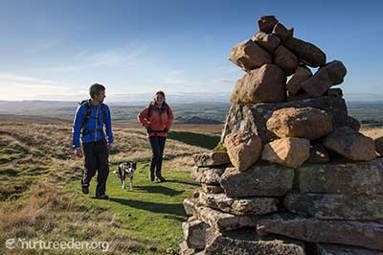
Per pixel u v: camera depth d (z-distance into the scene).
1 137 27.72
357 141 5.60
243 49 6.92
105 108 12.52
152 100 14.78
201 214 6.46
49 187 14.64
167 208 11.33
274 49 6.85
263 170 5.85
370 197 5.45
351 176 5.51
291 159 5.62
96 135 12.41
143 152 29.62
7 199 13.77
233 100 7.18
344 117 6.50
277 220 5.60
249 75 6.88
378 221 5.41
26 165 21.67
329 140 5.77
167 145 33.28
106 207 11.58
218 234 5.83
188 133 53.78
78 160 25.92
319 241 5.45
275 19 7.12
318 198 5.55
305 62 7.04
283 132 5.90
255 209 5.71
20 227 9.38
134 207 11.49
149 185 14.59
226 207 5.99
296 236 5.53
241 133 6.27
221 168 6.38
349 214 5.43
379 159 5.72
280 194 5.78
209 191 6.44
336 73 6.60
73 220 10.25
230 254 5.68
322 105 6.47
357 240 5.32
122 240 8.70
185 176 16.41
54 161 24.08
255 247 5.56
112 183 15.83
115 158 25.69
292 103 6.48
